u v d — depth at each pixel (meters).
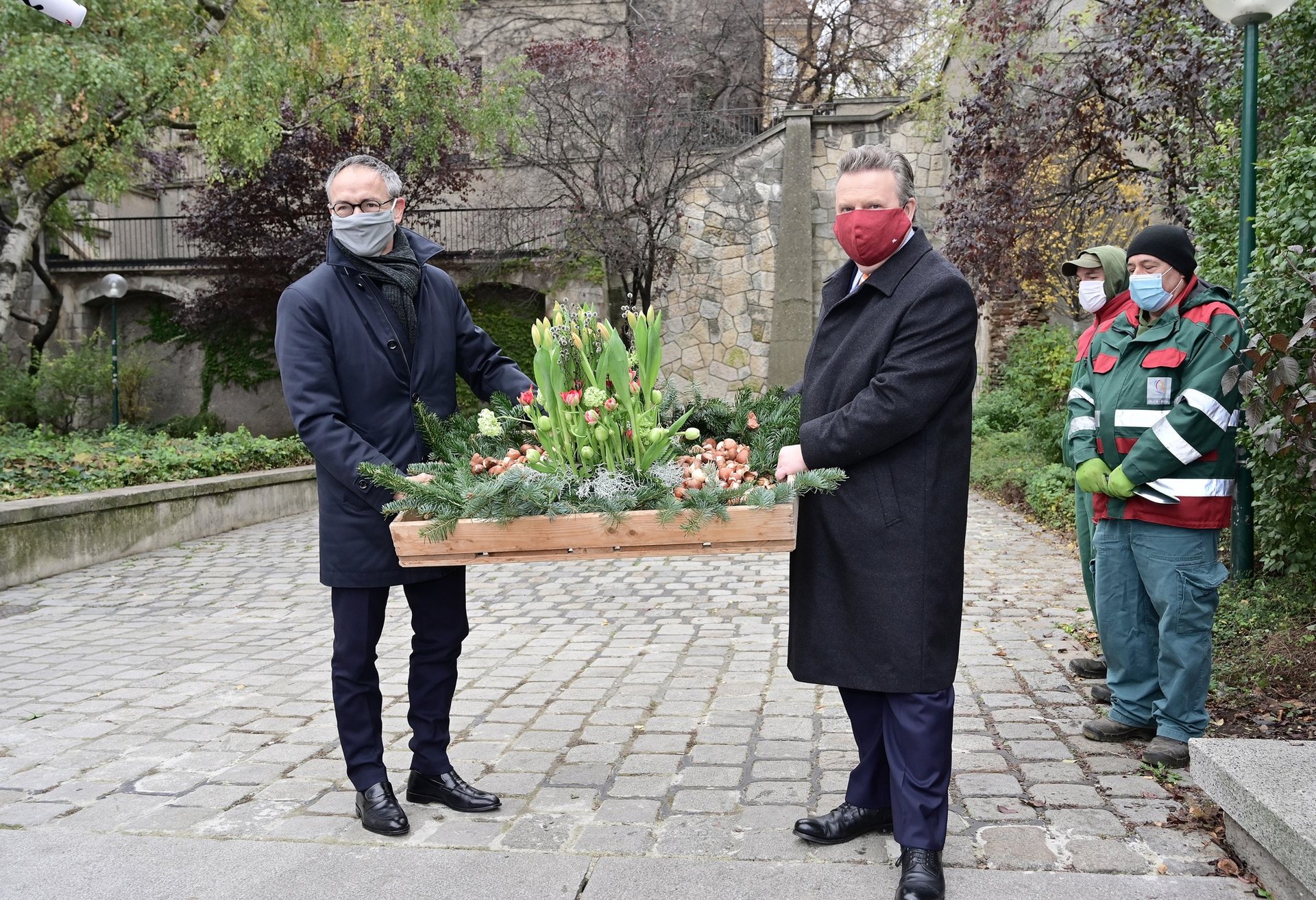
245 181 14.41
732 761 3.34
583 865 2.56
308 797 3.12
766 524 2.43
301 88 13.59
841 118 18.33
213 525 9.87
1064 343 11.13
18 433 13.80
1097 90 9.15
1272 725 3.39
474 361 3.20
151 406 19.69
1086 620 5.16
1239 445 4.43
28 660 5.09
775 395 3.12
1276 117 5.82
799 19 23.23
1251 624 4.35
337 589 2.81
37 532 7.47
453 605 2.95
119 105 12.85
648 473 2.59
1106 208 10.60
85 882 2.53
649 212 17.69
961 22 10.56
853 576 2.46
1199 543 3.15
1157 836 2.65
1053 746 3.38
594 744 3.56
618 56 17.73
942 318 2.36
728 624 5.45
